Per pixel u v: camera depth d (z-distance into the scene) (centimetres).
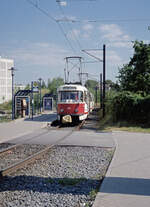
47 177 733
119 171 782
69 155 1039
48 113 3747
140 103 2262
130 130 1903
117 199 550
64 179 702
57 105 2352
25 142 1338
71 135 1630
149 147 1219
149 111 2247
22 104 2941
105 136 1603
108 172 770
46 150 1114
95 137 1556
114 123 2341
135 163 889
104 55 2872
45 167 848
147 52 2461
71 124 2500
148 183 665
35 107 4303
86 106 2569
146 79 2427
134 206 511
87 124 2470
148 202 533
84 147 1220
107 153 1088
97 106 6712
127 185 648
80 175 759
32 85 2794
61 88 2358
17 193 601
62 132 1778
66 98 2325
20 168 834
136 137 1570
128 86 2536
